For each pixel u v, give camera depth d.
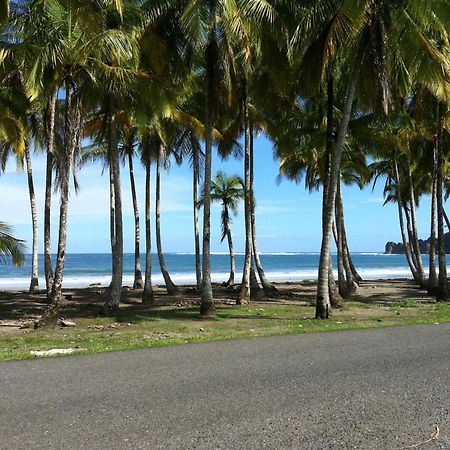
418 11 12.21
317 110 19.81
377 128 19.42
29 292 25.59
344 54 14.55
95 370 6.50
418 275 29.58
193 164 24.91
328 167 17.39
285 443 4.02
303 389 5.55
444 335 9.35
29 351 8.26
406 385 5.71
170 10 14.11
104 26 12.05
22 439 4.09
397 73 14.55
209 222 14.95
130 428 4.34
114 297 15.53
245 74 16.78
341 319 13.50
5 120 16.48
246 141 19.20
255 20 12.77
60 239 12.84
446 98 13.56
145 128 17.25
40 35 11.92
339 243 21.55
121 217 15.78
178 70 15.28
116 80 13.25
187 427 4.37
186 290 26.00
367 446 3.97
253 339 9.03
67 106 12.67
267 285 22.98
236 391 5.47
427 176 30.97
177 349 7.99
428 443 4.05
